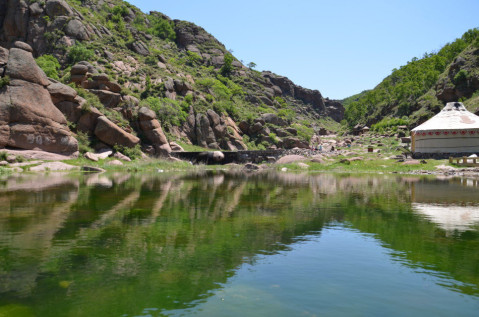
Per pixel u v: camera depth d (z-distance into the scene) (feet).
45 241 18.24
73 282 12.67
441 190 47.37
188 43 399.24
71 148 98.22
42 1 209.26
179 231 21.07
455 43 320.70
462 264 15.21
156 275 13.51
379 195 41.37
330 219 25.49
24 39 202.08
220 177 72.69
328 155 125.90
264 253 16.67
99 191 42.16
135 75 200.03
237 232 21.03
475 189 48.78
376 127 257.75
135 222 23.59
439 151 119.65
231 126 210.59
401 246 18.10
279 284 12.82
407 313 10.60
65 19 208.33
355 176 78.69
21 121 89.25
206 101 211.20
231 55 421.18
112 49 222.28
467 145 116.88
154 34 374.22
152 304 10.98
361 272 14.19
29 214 26.02
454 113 125.18
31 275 13.33
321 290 12.32
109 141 113.29
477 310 10.83
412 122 222.69
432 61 348.59
